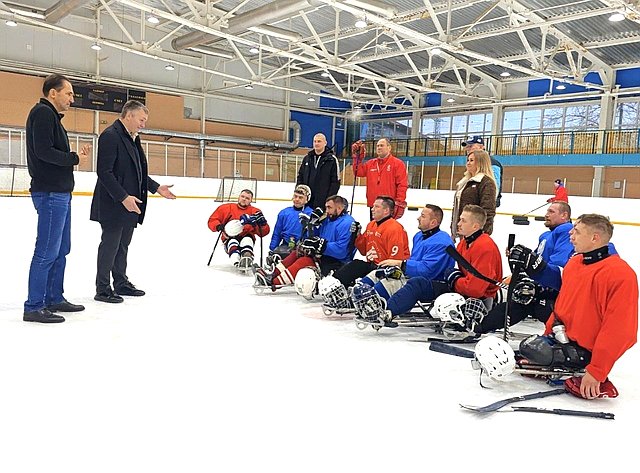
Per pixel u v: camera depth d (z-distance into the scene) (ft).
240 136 74.08
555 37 50.88
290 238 15.48
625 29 48.26
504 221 39.17
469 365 8.98
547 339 8.06
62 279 11.19
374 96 72.95
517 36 52.44
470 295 10.12
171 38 67.15
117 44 50.47
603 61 56.34
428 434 6.41
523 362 8.31
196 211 36.83
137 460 5.56
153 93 65.72
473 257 10.22
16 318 10.54
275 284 13.71
